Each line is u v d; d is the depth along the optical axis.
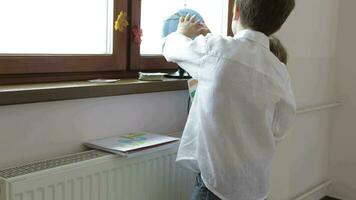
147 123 1.79
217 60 1.32
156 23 1.98
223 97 1.30
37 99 1.31
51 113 1.43
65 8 1.59
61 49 1.60
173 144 1.66
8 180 1.18
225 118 1.30
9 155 1.33
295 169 2.75
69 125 1.49
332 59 2.98
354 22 2.91
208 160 1.34
